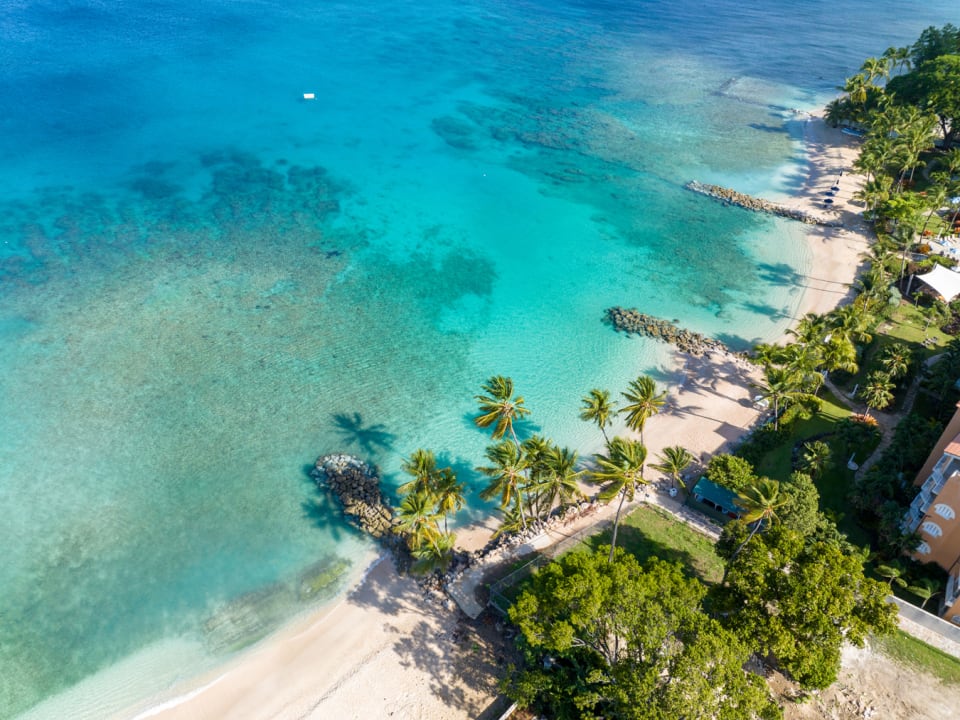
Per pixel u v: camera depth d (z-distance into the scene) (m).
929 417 71.06
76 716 49.75
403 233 110.88
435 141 144.50
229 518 64.06
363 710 49.47
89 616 56.16
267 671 52.34
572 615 42.53
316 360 82.75
